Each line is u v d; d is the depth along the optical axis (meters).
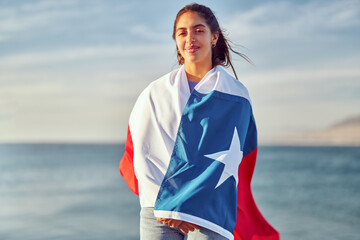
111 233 20.22
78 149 83.81
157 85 2.51
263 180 36.31
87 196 31.98
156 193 2.34
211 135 2.30
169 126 2.39
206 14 2.50
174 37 2.60
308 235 19.31
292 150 64.75
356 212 24.69
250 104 2.47
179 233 2.34
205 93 2.40
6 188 37.38
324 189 32.06
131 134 2.53
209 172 2.20
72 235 19.88
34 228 21.38
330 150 64.88
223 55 2.73
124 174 2.69
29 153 74.62
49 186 37.47
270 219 22.86
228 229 2.21
